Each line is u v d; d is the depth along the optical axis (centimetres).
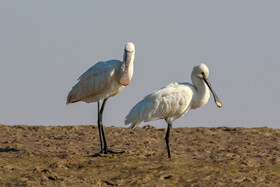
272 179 1252
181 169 1331
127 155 1580
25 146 1769
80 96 1727
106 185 1162
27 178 1183
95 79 1661
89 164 1388
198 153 1666
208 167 1366
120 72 1634
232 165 1412
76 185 1134
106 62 1683
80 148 1761
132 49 1638
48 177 1202
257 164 1460
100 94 1681
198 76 1545
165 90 1514
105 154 1581
